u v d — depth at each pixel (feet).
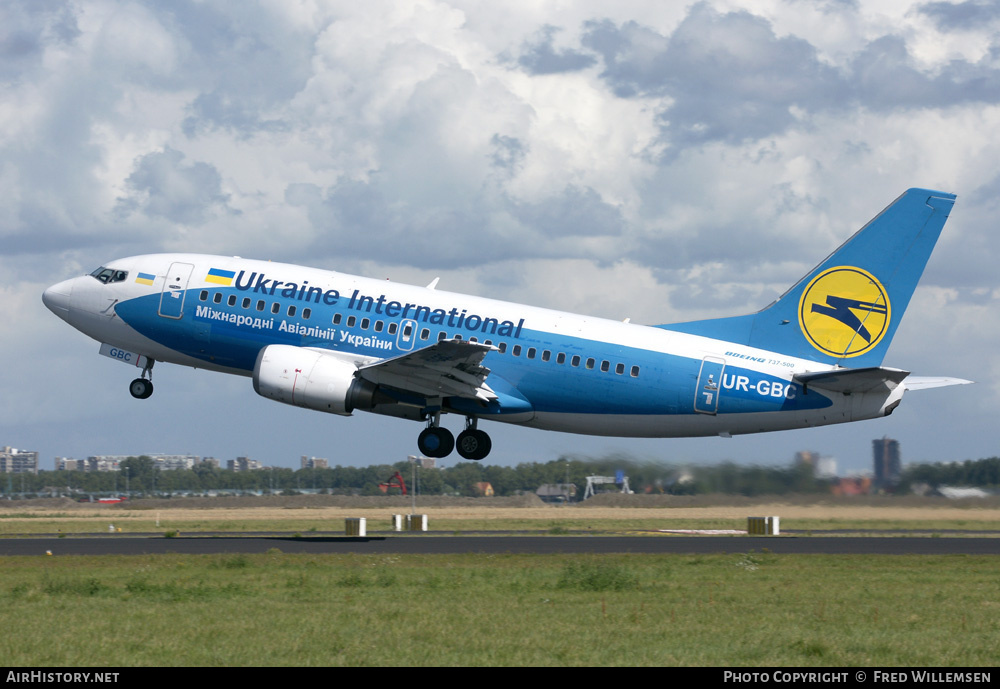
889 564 257.75
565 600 190.39
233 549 289.74
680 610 180.45
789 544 316.40
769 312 338.34
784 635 158.92
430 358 311.27
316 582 213.46
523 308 341.21
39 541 322.14
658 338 335.47
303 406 327.06
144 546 300.40
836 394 328.49
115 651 143.95
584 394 332.80
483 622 165.99
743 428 335.47
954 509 458.50
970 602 193.16
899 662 142.41
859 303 333.42
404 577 221.46
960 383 328.29
